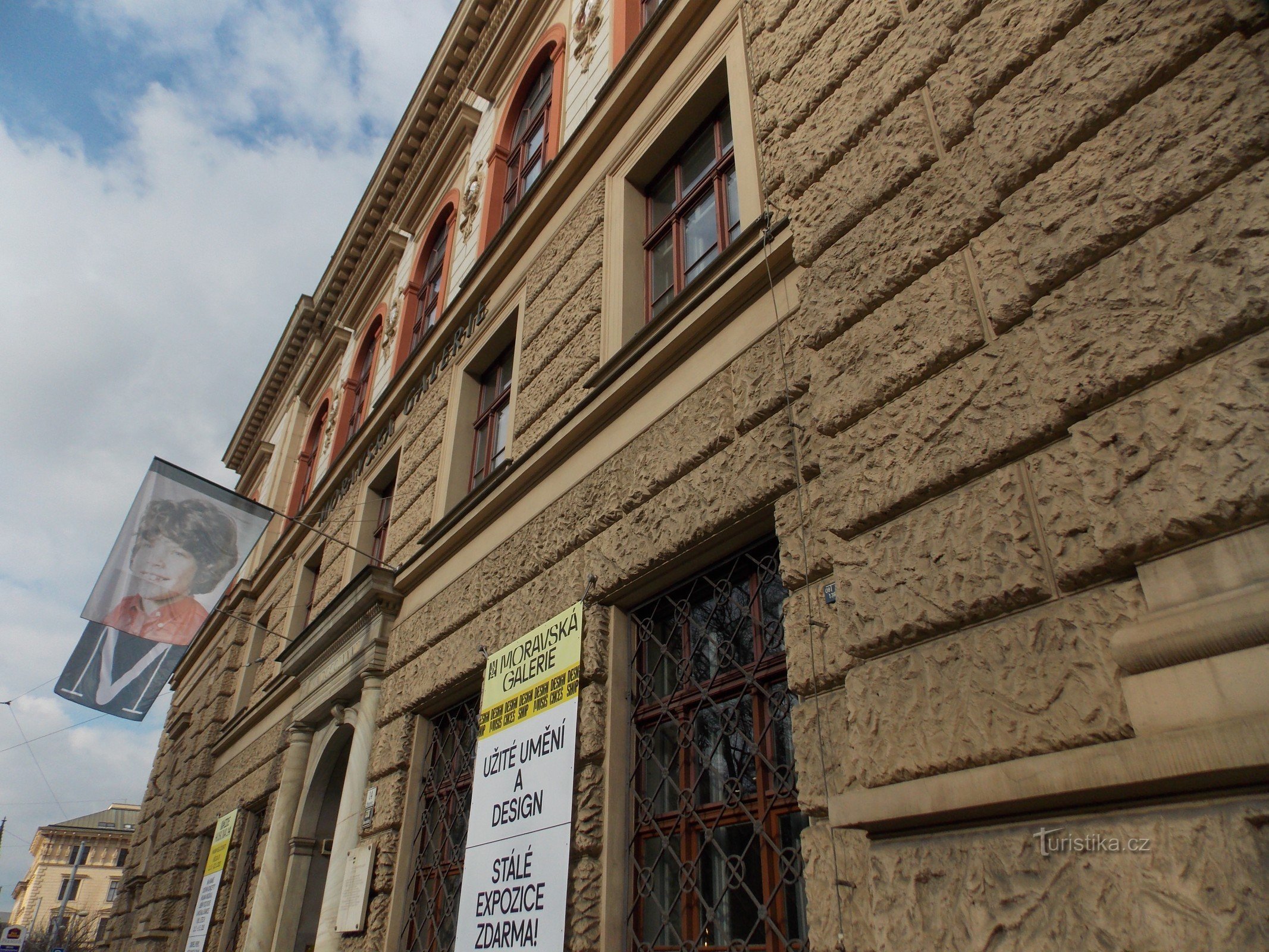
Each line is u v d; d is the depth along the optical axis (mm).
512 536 7273
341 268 18453
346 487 14055
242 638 18938
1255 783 1948
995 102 3240
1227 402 2262
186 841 16969
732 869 4227
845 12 4410
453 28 13836
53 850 63062
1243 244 2322
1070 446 2641
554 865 5164
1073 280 2764
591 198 8062
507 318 9289
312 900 10781
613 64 8922
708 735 4730
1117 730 2271
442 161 14273
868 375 3447
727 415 5012
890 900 2688
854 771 3066
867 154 3855
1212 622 2076
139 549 9398
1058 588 2576
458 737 7512
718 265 5422
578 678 5594
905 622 2963
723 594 4922
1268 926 1821
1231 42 2547
